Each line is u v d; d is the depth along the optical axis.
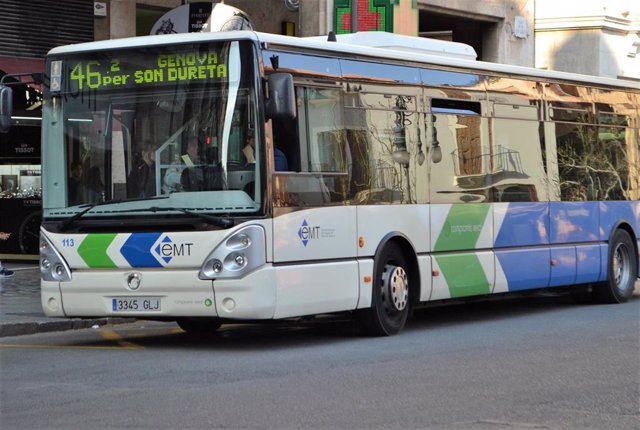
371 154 14.32
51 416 9.20
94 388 10.55
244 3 26.77
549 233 17.62
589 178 18.69
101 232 13.17
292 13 27.92
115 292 13.09
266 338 14.59
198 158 12.87
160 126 13.04
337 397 9.95
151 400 9.86
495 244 16.47
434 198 15.35
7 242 24.98
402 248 14.91
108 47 13.34
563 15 34.00
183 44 12.98
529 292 17.92
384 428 8.66
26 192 24.80
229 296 12.62
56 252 13.40
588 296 19.78
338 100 13.88
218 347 13.60
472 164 16.11
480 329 15.42
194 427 8.68
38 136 24.41
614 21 34.44
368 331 14.52
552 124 17.94
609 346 13.41
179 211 12.83
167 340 14.50
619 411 9.35
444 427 8.70
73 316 13.43
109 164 13.23
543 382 10.77
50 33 23.14
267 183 12.69
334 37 15.75
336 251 13.69
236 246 12.62
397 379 10.93
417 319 16.97
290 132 13.12
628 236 19.66
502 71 16.92
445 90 15.71
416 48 16.11
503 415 9.16
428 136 15.34
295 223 13.08
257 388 10.43
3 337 14.97
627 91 20.00
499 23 31.91
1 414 9.32
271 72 12.90
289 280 12.95
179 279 12.77
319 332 15.25
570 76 18.53
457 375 11.18
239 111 12.76
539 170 17.52
